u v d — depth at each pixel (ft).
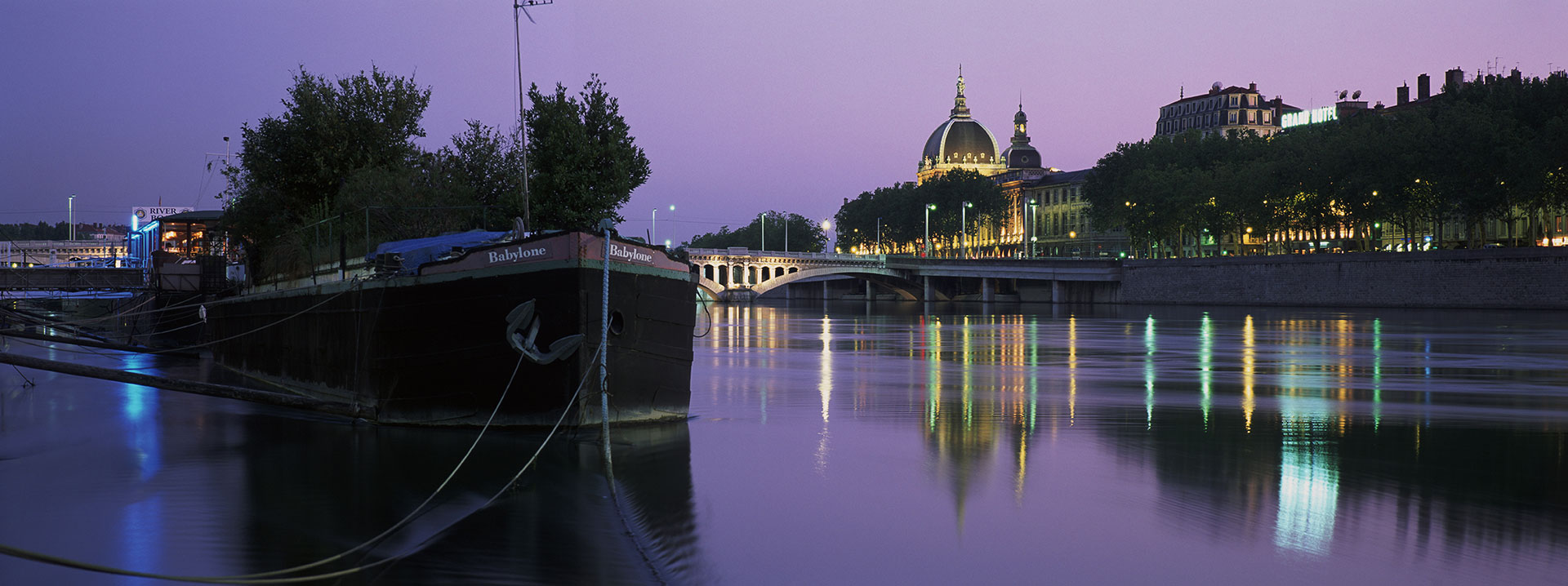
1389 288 347.97
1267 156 423.64
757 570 41.93
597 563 42.91
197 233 214.07
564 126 147.64
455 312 74.38
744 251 533.14
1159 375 127.24
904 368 139.64
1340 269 365.40
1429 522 48.65
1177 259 438.40
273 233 143.43
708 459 65.46
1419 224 406.41
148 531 48.75
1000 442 72.38
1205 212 419.33
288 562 43.75
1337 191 345.72
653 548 45.29
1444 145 306.35
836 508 52.24
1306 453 67.56
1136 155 487.20
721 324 298.15
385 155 148.05
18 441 76.23
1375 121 371.56
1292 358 156.04
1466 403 96.43
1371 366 141.79
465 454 67.05
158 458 67.36
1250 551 44.19
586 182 148.46
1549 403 96.73
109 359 164.04
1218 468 62.13
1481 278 320.70
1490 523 48.52
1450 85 374.22
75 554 45.06
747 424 80.43
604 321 69.26
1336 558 42.88
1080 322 301.63
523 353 71.00
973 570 41.75
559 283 71.10
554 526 48.98
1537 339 197.47
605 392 64.39
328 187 146.00
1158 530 47.52
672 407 81.87
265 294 119.03
